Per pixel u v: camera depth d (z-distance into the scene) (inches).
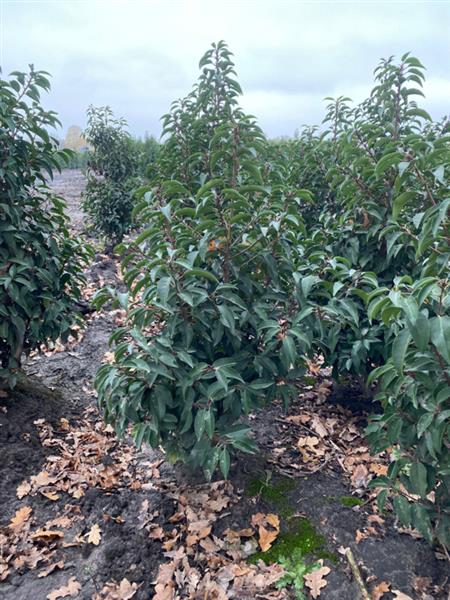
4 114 116.3
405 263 128.6
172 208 114.5
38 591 89.0
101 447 131.0
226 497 107.7
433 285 67.7
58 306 133.6
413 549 94.3
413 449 85.7
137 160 321.4
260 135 118.8
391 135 128.3
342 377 160.9
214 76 136.0
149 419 98.4
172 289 89.6
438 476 80.0
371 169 117.7
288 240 107.9
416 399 76.9
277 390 105.5
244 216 93.2
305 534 98.7
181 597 87.7
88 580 91.0
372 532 98.3
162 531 100.5
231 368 91.7
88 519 104.2
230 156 117.3
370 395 149.0
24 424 132.3
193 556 95.9
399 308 69.4
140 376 92.8
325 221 141.4
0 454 118.0
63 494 111.3
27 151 127.6
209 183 89.5
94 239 313.0
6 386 142.0
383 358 129.0
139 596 88.1
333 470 120.1
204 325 96.7
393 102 127.2
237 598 86.7
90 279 246.2
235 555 94.8
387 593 85.9
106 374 97.0
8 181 120.4
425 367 72.9
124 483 116.9
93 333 197.8
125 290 240.1
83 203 314.7
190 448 101.9
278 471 117.7
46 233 136.0
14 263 124.3
